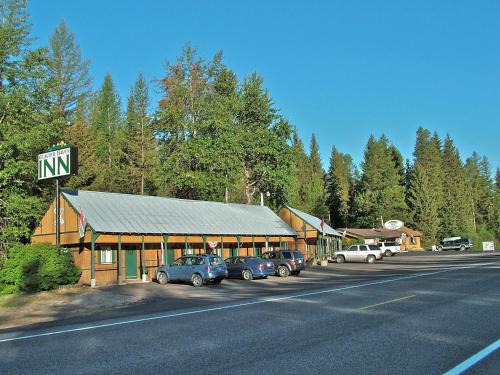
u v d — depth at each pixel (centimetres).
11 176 3103
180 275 2789
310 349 872
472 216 10562
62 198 3088
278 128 5859
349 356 809
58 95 4616
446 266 3559
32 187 3778
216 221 3841
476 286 1900
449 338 941
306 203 8888
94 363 824
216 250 3931
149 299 2169
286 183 5772
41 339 1106
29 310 1911
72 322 1459
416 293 1728
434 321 1135
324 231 4841
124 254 3184
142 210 3391
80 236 2775
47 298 2238
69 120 4647
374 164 9094
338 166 10125
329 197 10050
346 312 1324
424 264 4138
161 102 5278
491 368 723
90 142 4738
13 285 2509
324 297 1731
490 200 11619
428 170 9750
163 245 3444
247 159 5800
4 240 3094
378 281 2369
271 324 1171
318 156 11281
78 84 4853
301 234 4809
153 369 767
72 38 4859
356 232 7438
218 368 757
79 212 2952
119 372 755
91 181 4684
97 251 3039
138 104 5709
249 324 1187
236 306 1594
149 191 5519
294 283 2709
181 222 3500
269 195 6072
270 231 4216
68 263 2753
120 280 2909
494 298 1521
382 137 10844
